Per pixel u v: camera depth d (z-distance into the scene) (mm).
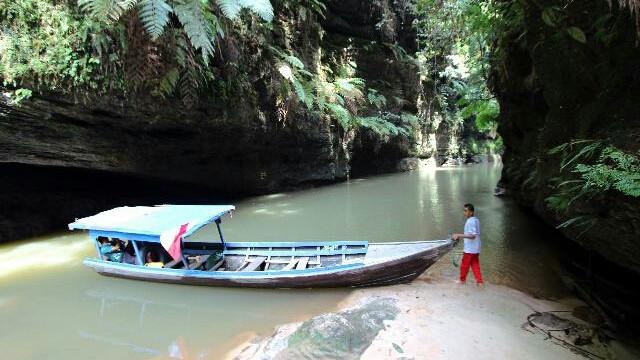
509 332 5027
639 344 4875
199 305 6148
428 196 15867
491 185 19125
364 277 6363
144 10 5383
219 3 6656
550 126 6652
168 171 12711
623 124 4781
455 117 33031
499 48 9906
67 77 8141
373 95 22125
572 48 5820
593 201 5012
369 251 6836
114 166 11250
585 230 5367
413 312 5535
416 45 26797
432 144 30766
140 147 11242
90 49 8266
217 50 10781
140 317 5816
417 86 27484
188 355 4840
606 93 5273
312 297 6332
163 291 6617
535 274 7156
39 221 10602
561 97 6297
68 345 5078
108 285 6879
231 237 9992
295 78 14055
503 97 11281
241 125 12812
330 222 11438
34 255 8609
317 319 5262
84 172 11914
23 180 10914
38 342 5148
